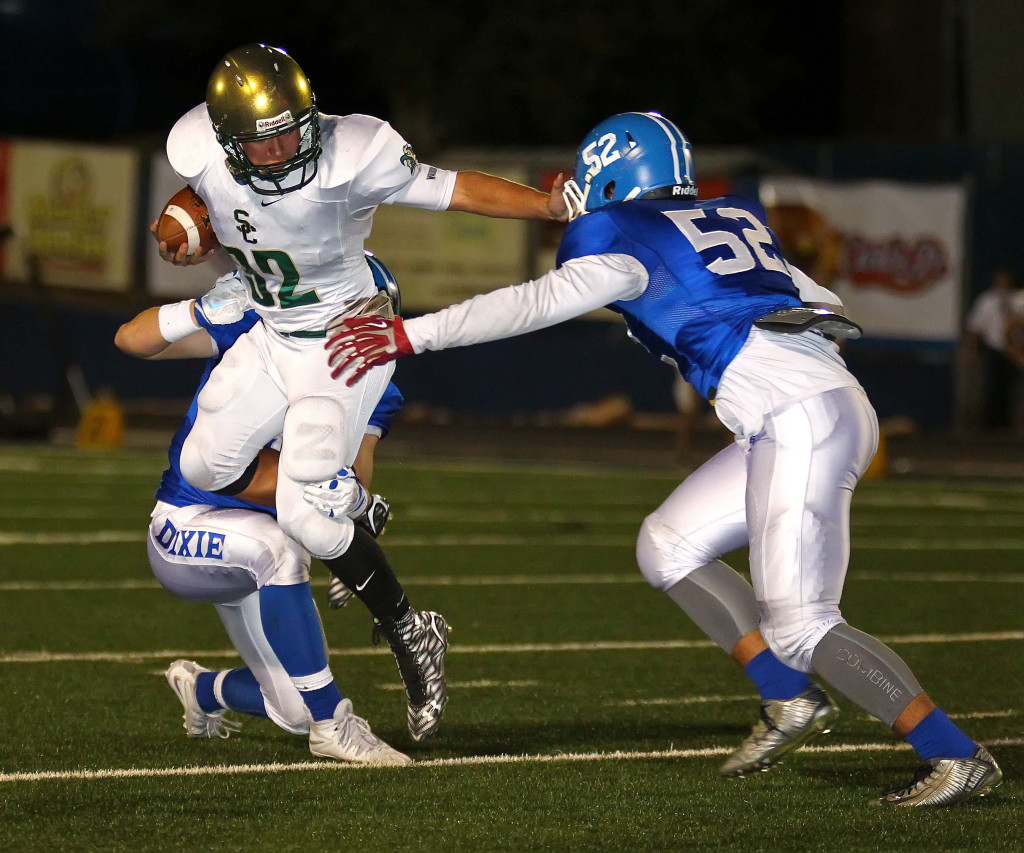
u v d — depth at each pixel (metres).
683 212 13.15
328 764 13.60
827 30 86.56
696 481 13.54
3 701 15.95
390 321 12.62
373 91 89.00
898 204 58.59
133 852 10.88
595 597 23.72
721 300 12.70
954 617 22.36
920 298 58.66
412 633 13.74
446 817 11.88
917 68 75.69
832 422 12.29
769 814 12.05
